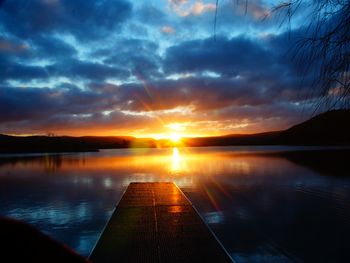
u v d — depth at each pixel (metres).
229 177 29.27
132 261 6.38
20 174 33.62
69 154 90.88
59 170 38.03
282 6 2.13
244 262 8.95
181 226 8.82
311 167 38.84
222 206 16.27
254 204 16.77
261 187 22.92
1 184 25.64
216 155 75.06
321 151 79.00
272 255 9.39
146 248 7.06
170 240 7.60
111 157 71.88
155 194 14.78
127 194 14.80
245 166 41.16
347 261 8.88
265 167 39.41
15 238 0.45
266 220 13.30
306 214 14.41
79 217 13.95
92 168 40.62
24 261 0.44
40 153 94.94
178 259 6.46
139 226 8.87
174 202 12.61
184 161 53.69
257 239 10.68
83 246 10.15
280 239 10.81
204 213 14.76
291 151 83.56
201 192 20.86
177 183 25.50
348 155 61.78
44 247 0.48
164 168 39.56
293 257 9.31
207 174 32.00
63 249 0.50
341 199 17.92
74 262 0.50
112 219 9.72
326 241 10.53
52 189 22.61
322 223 12.76
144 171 36.03
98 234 11.40
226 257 6.54
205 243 7.36
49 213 14.81
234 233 11.52
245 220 13.34
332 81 2.01
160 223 9.18
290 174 31.28
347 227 12.12
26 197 19.25
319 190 21.42
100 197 19.17
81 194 20.33
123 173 34.03
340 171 33.75
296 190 21.48
